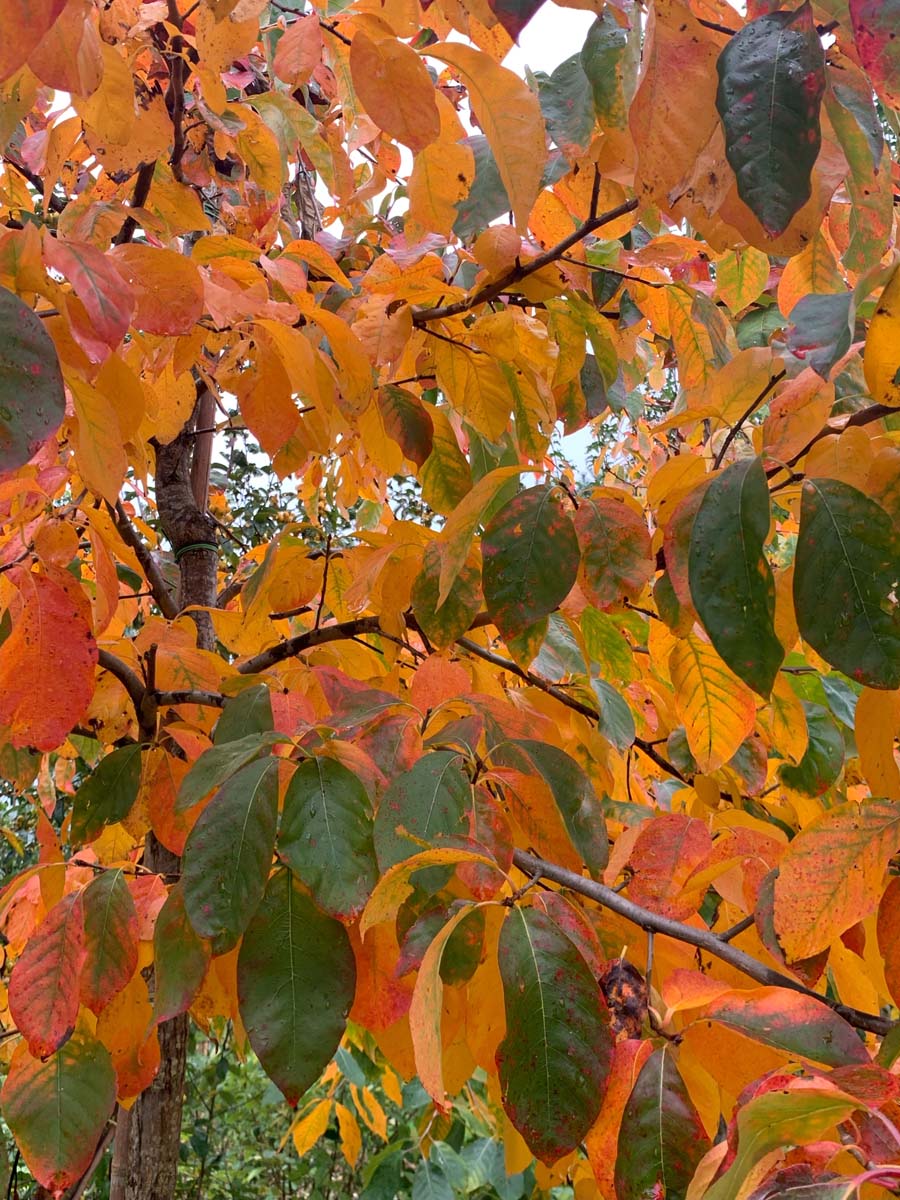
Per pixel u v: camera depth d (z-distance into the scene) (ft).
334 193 4.87
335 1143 12.44
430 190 3.52
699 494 2.90
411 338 4.30
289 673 3.85
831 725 4.42
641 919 2.87
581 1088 2.48
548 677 4.24
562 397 4.87
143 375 4.24
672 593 3.27
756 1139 2.14
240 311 3.24
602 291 4.51
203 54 3.57
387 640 4.37
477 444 4.97
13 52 2.22
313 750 2.91
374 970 2.97
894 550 2.64
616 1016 2.66
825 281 3.49
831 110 2.67
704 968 3.07
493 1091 3.26
